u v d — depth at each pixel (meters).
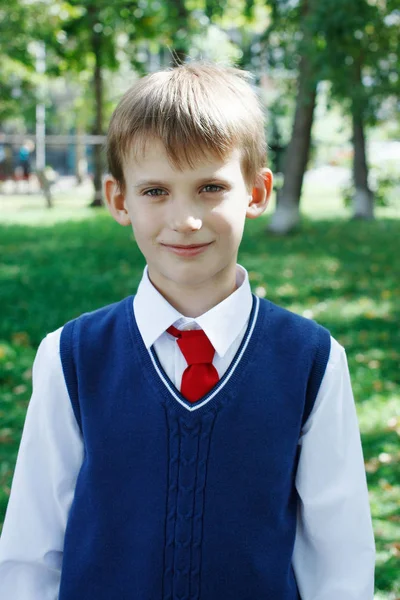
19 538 1.43
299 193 12.32
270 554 1.34
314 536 1.42
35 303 7.05
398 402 4.62
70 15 16.72
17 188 23.47
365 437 4.13
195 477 1.34
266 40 11.83
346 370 1.45
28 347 5.70
